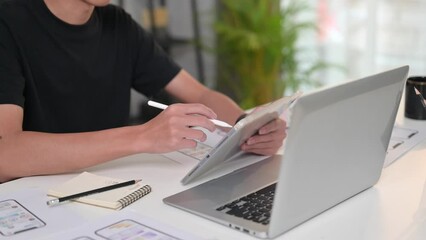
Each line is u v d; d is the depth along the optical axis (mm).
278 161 1105
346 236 779
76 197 916
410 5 3232
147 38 1651
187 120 1039
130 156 1173
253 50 3188
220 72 3545
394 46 3352
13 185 1014
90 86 1478
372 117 854
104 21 1529
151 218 848
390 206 885
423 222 822
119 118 1579
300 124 700
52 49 1389
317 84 3338
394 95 886
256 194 921
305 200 791
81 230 809
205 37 3527
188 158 1160
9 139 1093
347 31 3467
